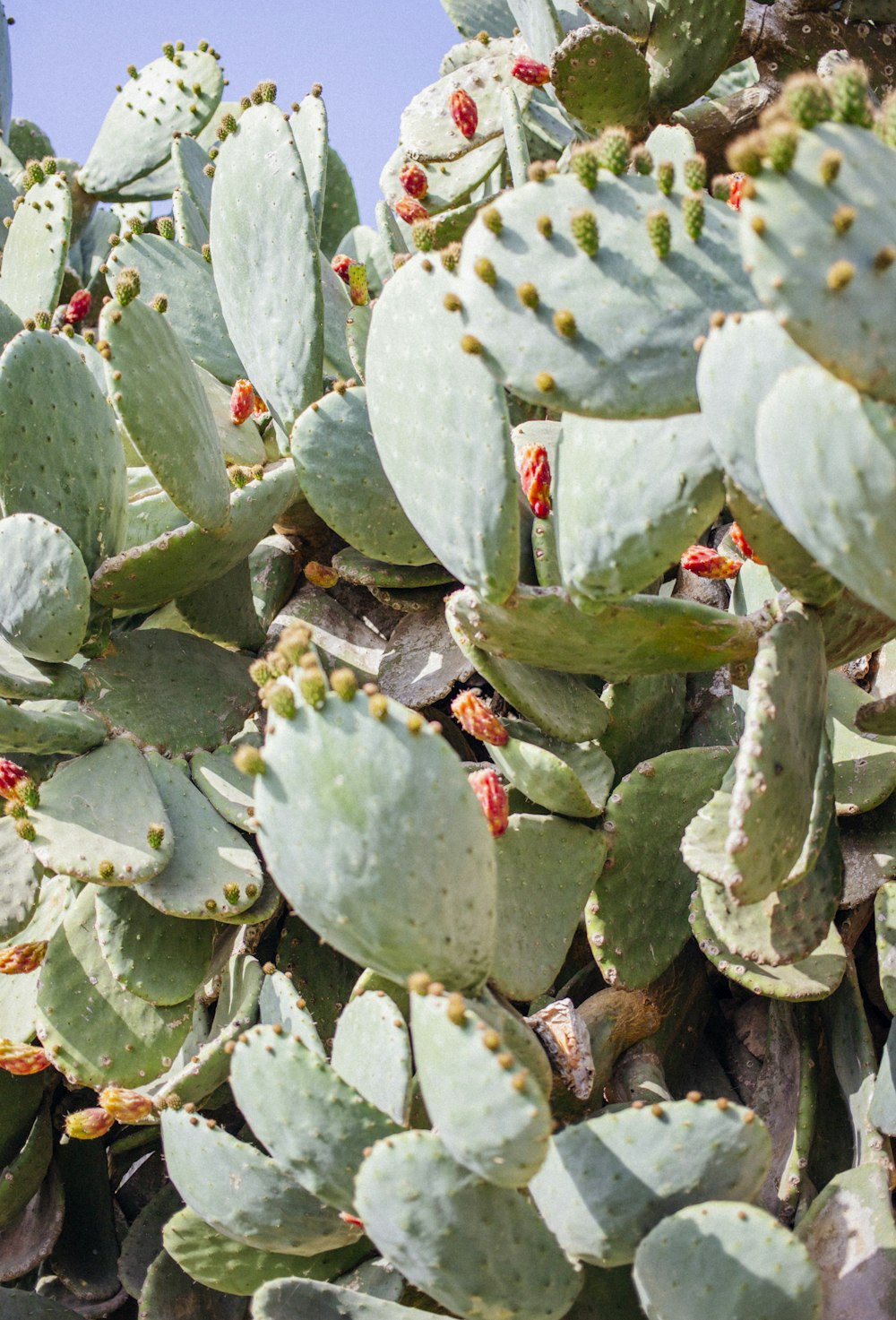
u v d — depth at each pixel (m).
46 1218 4.46
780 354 3.62
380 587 4.50
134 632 4.44
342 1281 4.02
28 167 4.96
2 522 4.29
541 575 4.14
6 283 4.98
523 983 4.05
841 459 3.56
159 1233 4.39
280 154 4.46
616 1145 3.80
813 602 3.97
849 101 3.55
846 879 4.20
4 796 4.23
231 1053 4.11
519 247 3.77
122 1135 4.59
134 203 6.05
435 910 3.74
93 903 4.37
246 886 4.20
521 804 4.24
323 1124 3.81
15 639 4.30
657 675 4.34
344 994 4.32
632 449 3.86
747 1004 4.39
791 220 3.52
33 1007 4.36
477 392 3.96
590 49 4.55
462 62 5.12
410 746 3.74
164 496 4.59
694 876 4.21
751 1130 3.78
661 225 3.72
